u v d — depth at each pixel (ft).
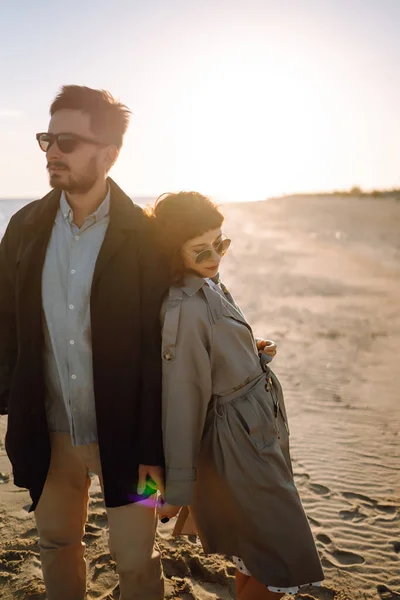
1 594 9.48
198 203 7.27
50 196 7.71
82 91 7.14
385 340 28.25
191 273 7.47
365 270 55.77
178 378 7.14
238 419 7.42
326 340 28.40
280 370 23.39
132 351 7.26
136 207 7.79
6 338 8.15
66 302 7.39
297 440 16.20
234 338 7.40
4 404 8.27
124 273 7.27
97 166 7.17
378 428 17.06
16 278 7.70
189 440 7.19
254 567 7.41
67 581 8.29
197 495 7.75
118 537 7.47
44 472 7.70
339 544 11.07
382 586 9.80
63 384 7.51
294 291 43.83
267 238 99.66
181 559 10.27
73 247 7.38
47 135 7.13
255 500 7.33
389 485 13.50
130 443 7.37
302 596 9.46
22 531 11.32
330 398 19.85
